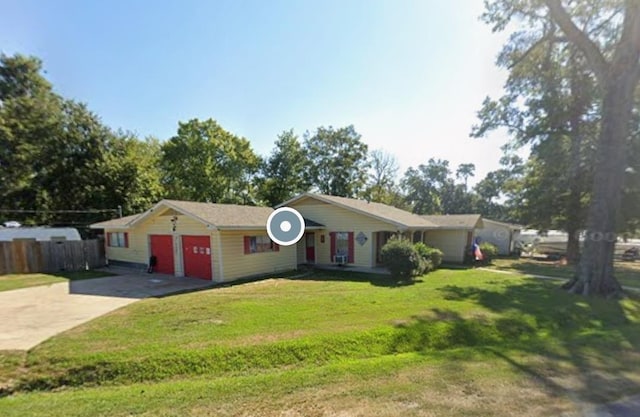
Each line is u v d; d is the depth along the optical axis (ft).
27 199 80.48
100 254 60.59
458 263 69.00
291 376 14.39
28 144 75.77
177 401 12.26
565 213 67.51
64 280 44.62
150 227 52.85
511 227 92.38
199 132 110.22
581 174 61.05
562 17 35.96
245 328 22.33
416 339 21.42
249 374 16.69
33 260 52.95
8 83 79.10
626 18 33.58
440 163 176.24
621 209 57.82
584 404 11.44
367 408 11.32
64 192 82.74
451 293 34.73
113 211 84.28
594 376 13.87
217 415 11.14
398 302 30.14
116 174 84.64
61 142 81.41
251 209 56.70
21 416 11.64
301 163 123.44
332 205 58.23
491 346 18.70
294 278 45.37
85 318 25.66
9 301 32.19
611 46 40.47
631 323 26.30
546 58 45.14
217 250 42.98
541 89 56.75
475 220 76.07
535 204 69.97
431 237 74.90
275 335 20.76
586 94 53.26
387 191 135.64
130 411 11.60
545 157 61.46
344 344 20.03
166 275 48.57
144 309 28.07
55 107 80.28
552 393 12.29
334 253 58.18
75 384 15.87
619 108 34.22
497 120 64.85
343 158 122.42
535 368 14.76
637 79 34.22
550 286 39.68
